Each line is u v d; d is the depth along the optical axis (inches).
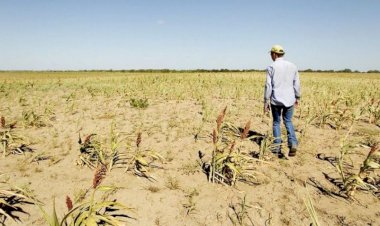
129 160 204.8
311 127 307.4
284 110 217.8
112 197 157.1
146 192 163.3
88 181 174.7
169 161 207.0
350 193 160.1
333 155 222.2
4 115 368.8
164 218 141.7
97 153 204.7
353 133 285.0
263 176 183.9
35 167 194.1
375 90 676.7
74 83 953.5
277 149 215.9
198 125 308.2
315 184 175.0
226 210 148.1
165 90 612.4
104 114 374.6
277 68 211.9
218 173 173.2
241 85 810.8
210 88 719.7
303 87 745.0
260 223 138.7
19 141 226.1
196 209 148.7
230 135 266.1
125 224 135.3
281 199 157.9
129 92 604.4
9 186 165.2
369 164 161.6
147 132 279.3
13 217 137.7
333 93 581.3
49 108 390.9
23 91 677.3
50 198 155.3
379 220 140.8
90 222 113.7
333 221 139.3
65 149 231.8
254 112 393.4
